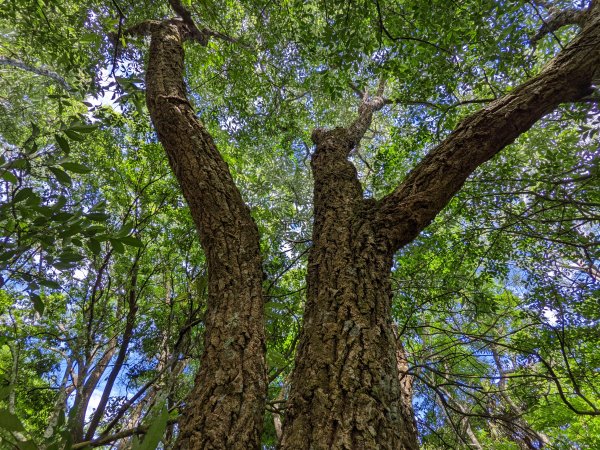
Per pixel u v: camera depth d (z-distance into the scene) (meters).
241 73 5.44
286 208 5.35
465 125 1.84
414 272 4.05
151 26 3.32
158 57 2.49
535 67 4.69
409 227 1.64
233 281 1.38
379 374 1.09
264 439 4.23
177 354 1.94
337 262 1.50
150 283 3.88
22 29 4.00
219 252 1.47
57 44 3.57
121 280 3.61
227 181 1.74
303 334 1.29
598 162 3.13
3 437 0.75
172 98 2.07
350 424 0.95
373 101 5.63
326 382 1.07
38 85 7.12
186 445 0.93
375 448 0.90
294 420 1.01
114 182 4.23
